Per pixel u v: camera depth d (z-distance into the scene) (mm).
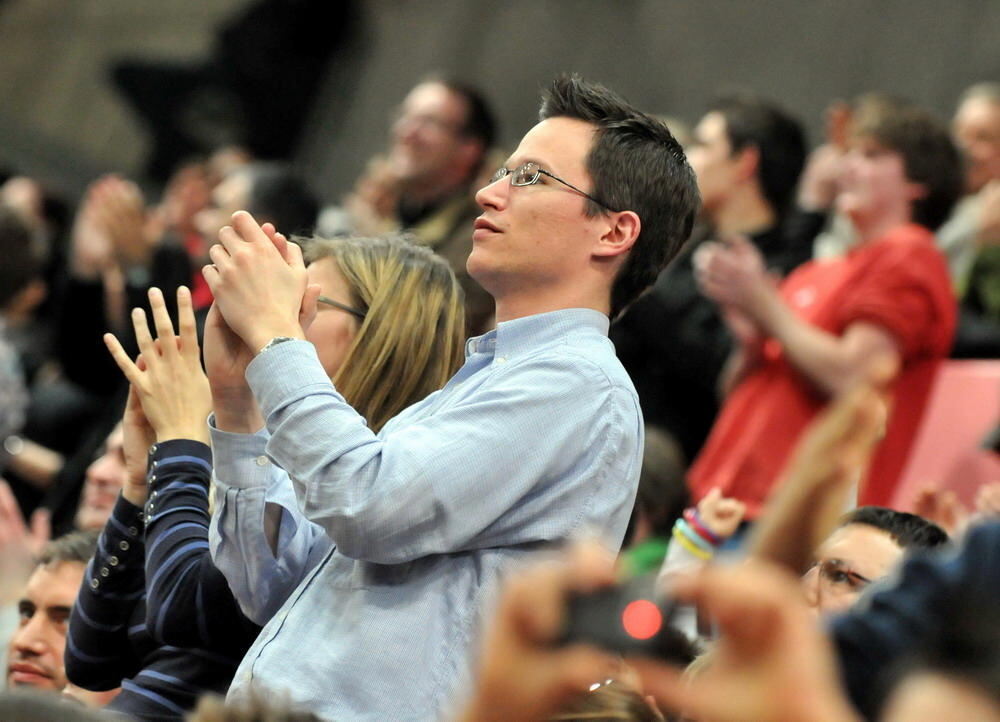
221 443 6688
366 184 17703
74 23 33562
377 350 7723
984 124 15180
